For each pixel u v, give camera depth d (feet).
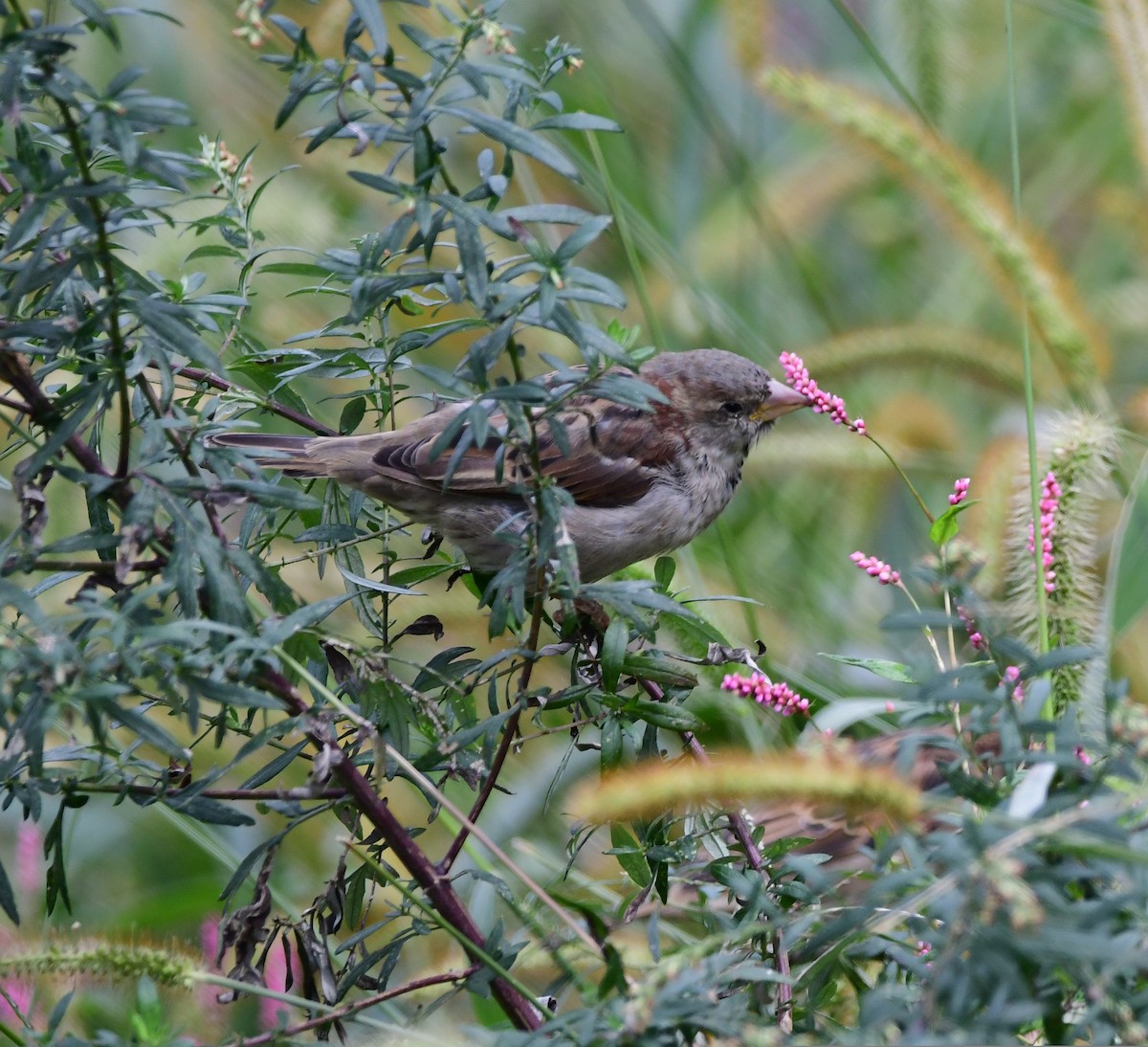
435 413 23.58
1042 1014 11.59
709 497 27.66
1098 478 19.81
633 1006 12.12
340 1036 14.84
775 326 36.47
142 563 15.15
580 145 34.96
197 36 34.71
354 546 19.52
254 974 16.21
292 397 22.33
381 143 13.94
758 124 38.06
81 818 27.61
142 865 27.58
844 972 15.55
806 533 30.89
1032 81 40.70
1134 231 35.65
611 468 26.66
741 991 14.01
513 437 15.20
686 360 27.94
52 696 12.78
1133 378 35.06
